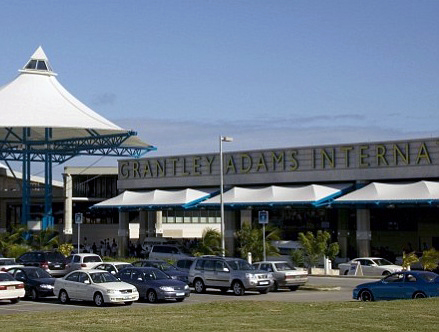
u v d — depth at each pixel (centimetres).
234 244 6062
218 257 3650
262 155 6072
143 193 6550
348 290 3750
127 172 7006
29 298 3359
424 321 1953
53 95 6875
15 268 3494
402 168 5372
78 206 8300
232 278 3506
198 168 6456
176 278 3497
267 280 3544
